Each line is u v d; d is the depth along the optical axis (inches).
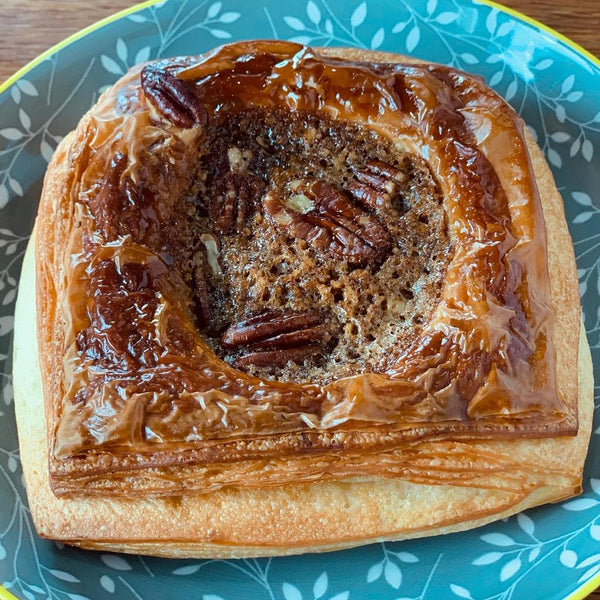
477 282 5.9
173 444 5.6
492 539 6.3
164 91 6.7
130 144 6.4
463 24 8.2
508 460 5.9
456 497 6.0
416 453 5.8
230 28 8.3
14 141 7.9
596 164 7.8
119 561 6.2
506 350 5.8
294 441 5.6
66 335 5.9
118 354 5.8
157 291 6.0
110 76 8.2
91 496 5.9
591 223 7.7
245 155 6.9
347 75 6.7
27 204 7.8
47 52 8.1
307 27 8.3
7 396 7.0
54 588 6.0
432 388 5.7
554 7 8.6
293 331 6.2
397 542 6.3
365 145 6.7
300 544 5.9
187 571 6.2
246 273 6.4
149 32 8.3
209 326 6.3
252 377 5.8
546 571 6.1
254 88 6.7
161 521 5.8
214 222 6.6
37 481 6.2
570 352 6.3
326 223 6.5
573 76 7.9
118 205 6.2
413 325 6.2
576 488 6.3
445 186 6.4
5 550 6.2
